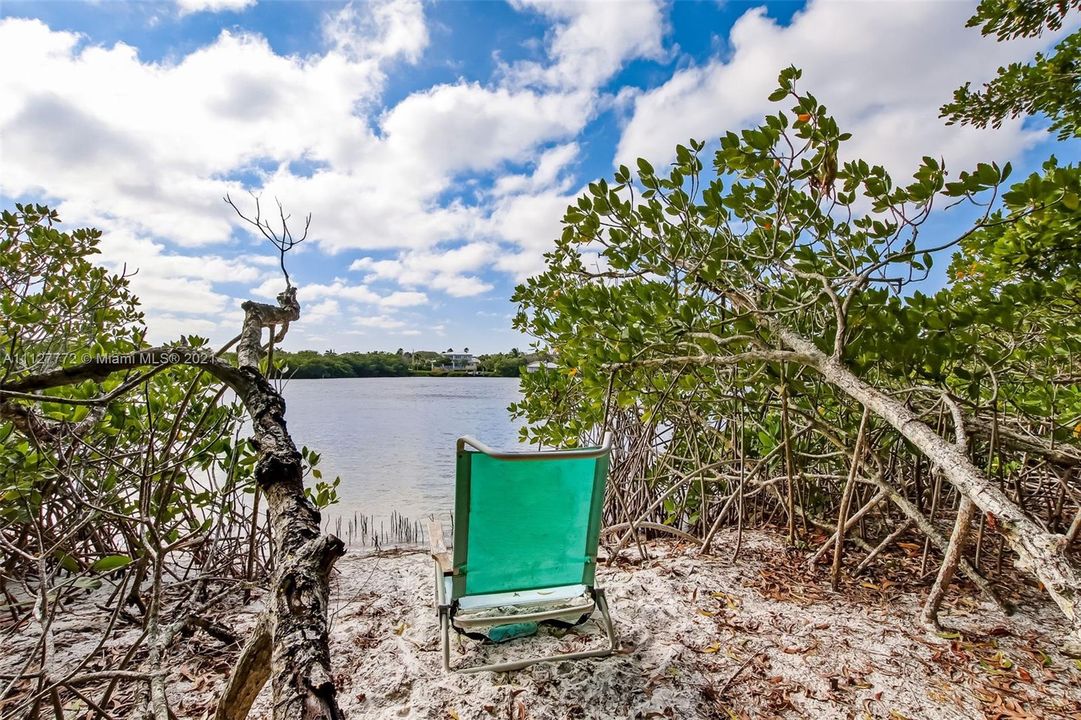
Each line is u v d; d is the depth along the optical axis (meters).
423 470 8.37
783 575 3.31
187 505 3.21
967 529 2.50
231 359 2.62
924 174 2.54
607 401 3.61
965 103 5.81
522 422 14.33
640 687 2.11
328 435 11.98
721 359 3.14
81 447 2.75
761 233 3.28
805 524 4.04
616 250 3.54
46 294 3.91
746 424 4.57
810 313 3.34
